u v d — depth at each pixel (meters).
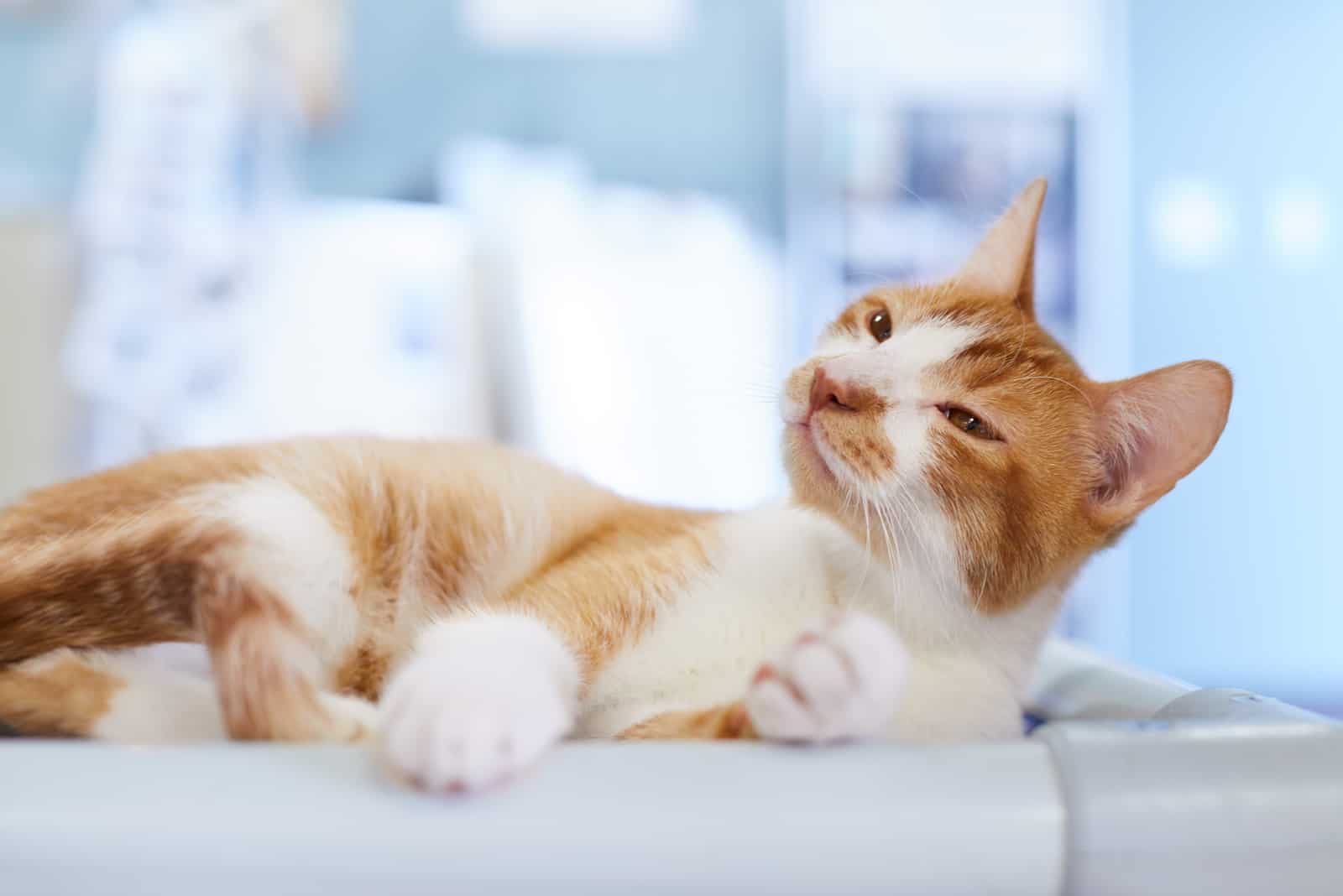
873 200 3.69
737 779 0.58
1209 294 3.71
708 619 1.08
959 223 3.63
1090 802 0.58
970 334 1.20
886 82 3.68
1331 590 3.69
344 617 1.09
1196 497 3.69
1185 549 3.68
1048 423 1.15
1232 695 0.96
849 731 0.67
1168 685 1.11
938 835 0.57
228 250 3.34
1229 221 3.72
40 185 3.80
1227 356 3.73
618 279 3.57
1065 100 3.67
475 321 3.41
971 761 0.60
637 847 0.55
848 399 1.13
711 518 1.26
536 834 0.55
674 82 3.85
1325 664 3.68
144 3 3.73
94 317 3.27
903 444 1.11
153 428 3.27
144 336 3.29
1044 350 1.21
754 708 0.69
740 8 3.81
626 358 3.52
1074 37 3.66
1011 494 1.11
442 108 3.87
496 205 3.53
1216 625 3.69
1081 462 1.15
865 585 1.13
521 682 0.66
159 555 0.89
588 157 3.86
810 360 1.24
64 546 0.92
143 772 0.57
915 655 1.11
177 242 3.32
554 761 0.60
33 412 3.22
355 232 3.36
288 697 0.79
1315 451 3.71
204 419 3.28
